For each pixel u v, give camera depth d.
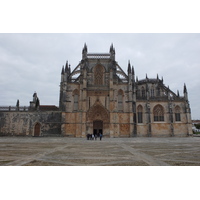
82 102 60.16
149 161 14.67
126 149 23.58
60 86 65.25
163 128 63.53
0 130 59.84
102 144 32.19
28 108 63.03
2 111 60.97
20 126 60.28
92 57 68.56
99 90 62.53
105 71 65.50
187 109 64.69
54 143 33.81
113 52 67.81
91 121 61.16
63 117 59.00
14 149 22.80
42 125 60.16
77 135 58.19
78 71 66.81
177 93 80.88
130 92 62.31
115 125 59.47
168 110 64.56
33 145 28.98
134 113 61.94
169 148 24.92
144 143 34.69
